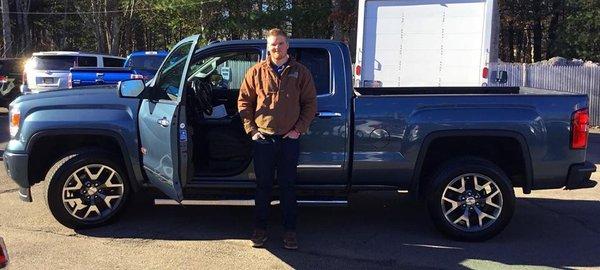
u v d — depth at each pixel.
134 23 43.03
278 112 4.72
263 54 5.42
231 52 5.45
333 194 5.49
